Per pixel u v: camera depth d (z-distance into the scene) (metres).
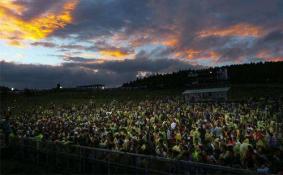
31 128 29.11
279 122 28.78
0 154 23.67
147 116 37.03
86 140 19.47
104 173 16.02
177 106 59.25
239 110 43.06
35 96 135.25
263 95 104.56
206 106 55.62
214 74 134.25
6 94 133.12
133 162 14.44
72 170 18.05
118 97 126.62
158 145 15.68
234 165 12.39
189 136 18.00
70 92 146.25
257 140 15.19
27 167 20.27
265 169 11.12
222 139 15.80
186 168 11.96
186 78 166.62
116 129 23.09
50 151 20.25
